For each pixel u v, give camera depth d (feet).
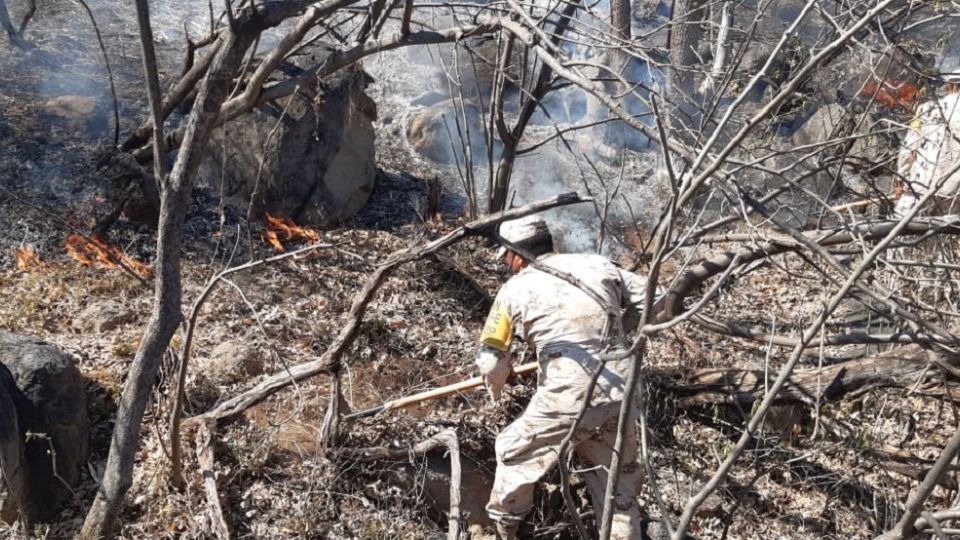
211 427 14.78
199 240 20.70
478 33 14.83
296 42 15.85
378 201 24.85
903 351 16.92
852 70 21.31
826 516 16.65
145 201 20.68
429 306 19.52
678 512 16.01
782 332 20.33
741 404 17.33
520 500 13.73
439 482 15.14
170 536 13.50
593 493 13.65
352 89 23.58
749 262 15.21
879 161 16.65
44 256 19.30
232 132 22.41
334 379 15.29
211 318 17.98
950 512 8.43
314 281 19.88
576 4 15.90
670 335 19.52
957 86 17.21
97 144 22.45
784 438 17.39
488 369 13.73
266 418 15.70
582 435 13.11
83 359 16.31
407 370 17.65
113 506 11.86
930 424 18.06
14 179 20.83
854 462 17.29
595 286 13.58
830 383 16.78
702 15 26.17
